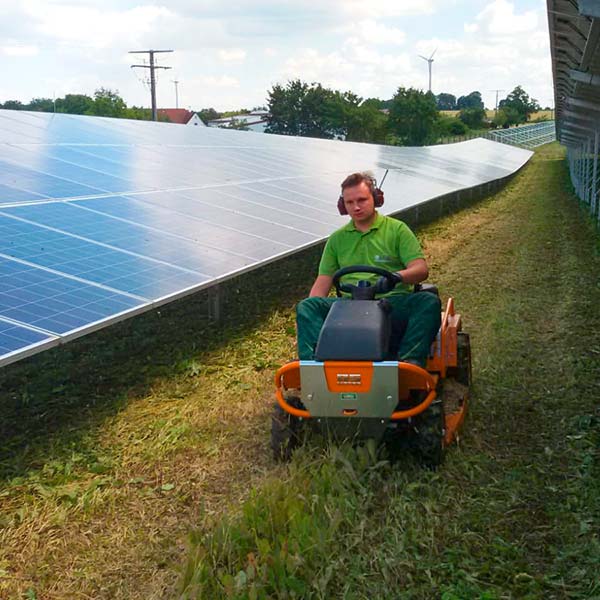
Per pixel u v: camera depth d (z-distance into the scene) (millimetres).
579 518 4445
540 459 5352
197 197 11500
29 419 6551
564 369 7363
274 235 10398
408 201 17141
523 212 23750
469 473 5066
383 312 4945
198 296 11188
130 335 9203
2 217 8148
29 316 6027
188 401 6902
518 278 12289
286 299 11062
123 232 8773
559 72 21953
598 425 5879
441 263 14039
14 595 4012
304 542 4020
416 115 75875
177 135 18500
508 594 3783
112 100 76812
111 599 3959
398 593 3773
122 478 5348
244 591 3666
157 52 59938
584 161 28859
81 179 10750
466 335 6602
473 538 4285
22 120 14773
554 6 13391
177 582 3834
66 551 4430
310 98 80312
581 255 14297
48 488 5199
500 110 110812
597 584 3779
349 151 24922
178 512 4836
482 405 6418
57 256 7461
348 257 5422
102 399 7020
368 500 4586
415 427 5023
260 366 7859
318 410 4836
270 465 5355
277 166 17047
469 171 30453
